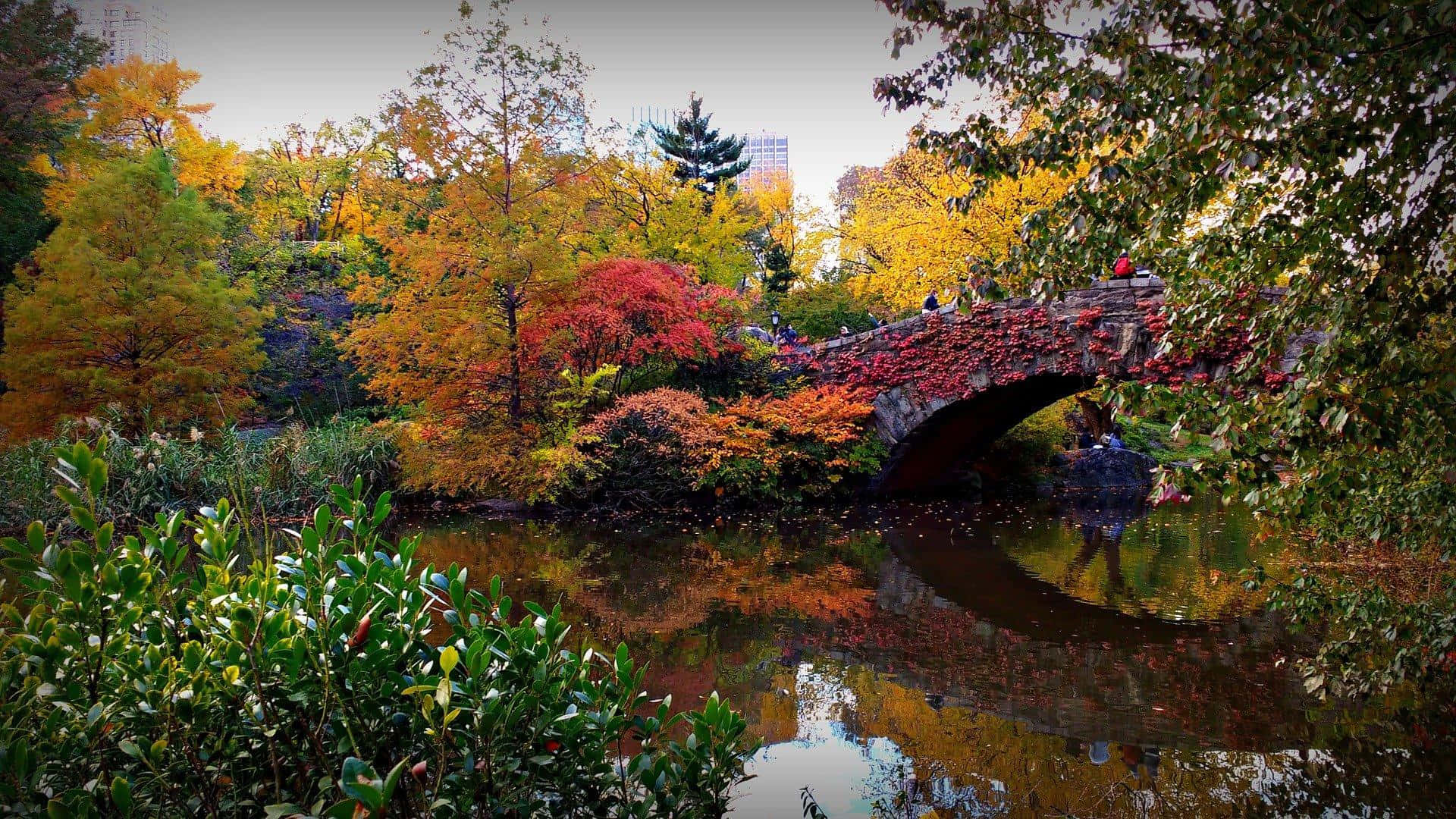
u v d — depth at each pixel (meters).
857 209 24.88
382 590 2.16
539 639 2.39
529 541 11.51
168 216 13.39
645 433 14.84
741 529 12.89
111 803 1.93
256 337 14.42
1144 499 16.75
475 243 14.17
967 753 4.57
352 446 14.33
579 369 16.03
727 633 7.00
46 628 1.96
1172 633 7.10
